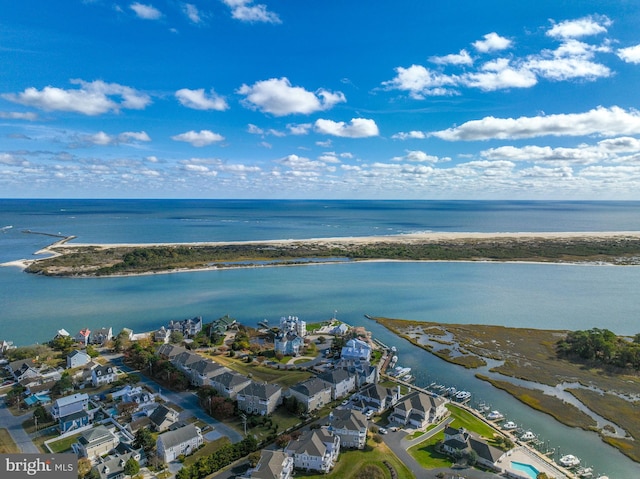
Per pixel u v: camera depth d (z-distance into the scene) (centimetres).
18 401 11844
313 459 9175
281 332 17688
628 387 13788
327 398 12419
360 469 9275
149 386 13050
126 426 10675
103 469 8681
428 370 15100
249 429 10794
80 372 13650
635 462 9912
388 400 12325
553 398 13025
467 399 12888
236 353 16125
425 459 9700
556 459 9962
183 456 9538
